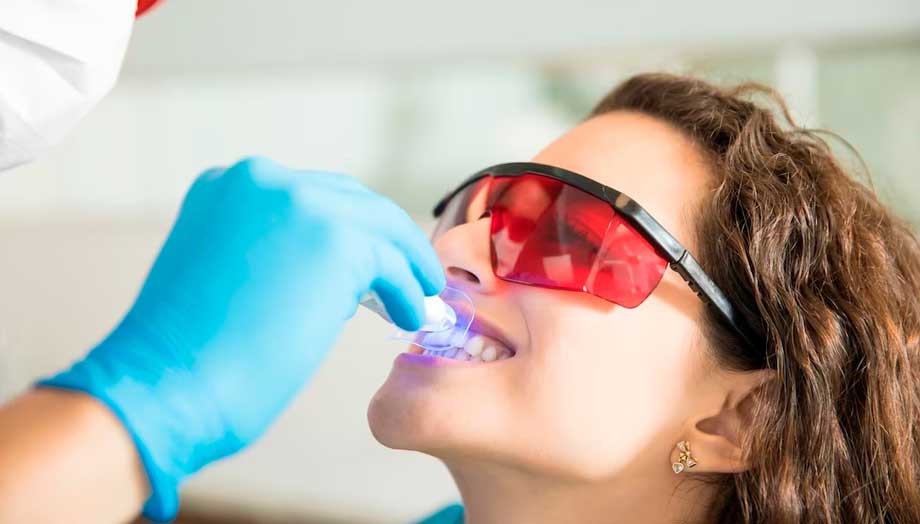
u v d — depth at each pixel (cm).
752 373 112
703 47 315
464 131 349
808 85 308
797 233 117
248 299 69
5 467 58
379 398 101
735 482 115
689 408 108
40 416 61
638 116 126
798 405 111
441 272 85
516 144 346
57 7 85
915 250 138
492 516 108
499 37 331
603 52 325
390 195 357
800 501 110
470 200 118
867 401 116
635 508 110
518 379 100
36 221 384
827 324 113
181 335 67
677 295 108
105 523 62
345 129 357
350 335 321
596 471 102
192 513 306
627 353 104
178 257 72
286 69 353
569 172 110
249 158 77
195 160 372
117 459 62
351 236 74
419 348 113
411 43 338
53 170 380
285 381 69
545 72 339
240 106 365
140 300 70
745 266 111
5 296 379
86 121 375
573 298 103
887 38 297
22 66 87
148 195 378
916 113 298
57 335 377
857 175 141
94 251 377
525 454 100
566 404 100
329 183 78
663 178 114
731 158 118
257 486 316
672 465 109
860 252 121
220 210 73
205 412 66
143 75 359
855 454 115
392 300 80
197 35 351
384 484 314
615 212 107
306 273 71
